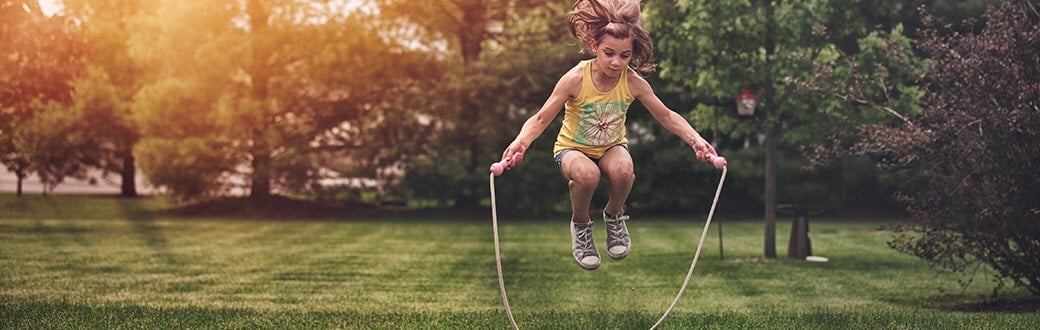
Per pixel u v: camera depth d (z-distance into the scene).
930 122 9.04
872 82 11.10
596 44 4.86
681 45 14.32
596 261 5.28
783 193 26.81
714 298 10.37
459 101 26.00
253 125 25.98
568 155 5.02
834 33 14.03
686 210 28.23
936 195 9.18
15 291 10.64
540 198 26.58
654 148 27.05
